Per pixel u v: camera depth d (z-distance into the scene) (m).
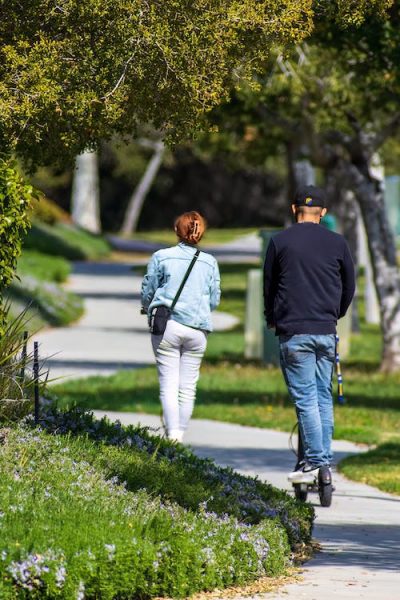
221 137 76.94
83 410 26.44
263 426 42.22
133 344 70.31
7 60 22.78
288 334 26.12
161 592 17.44
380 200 61.97
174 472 23.08
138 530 17.89
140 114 25.20
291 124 62.06
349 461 34.41
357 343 81.94
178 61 22.75
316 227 26.52
